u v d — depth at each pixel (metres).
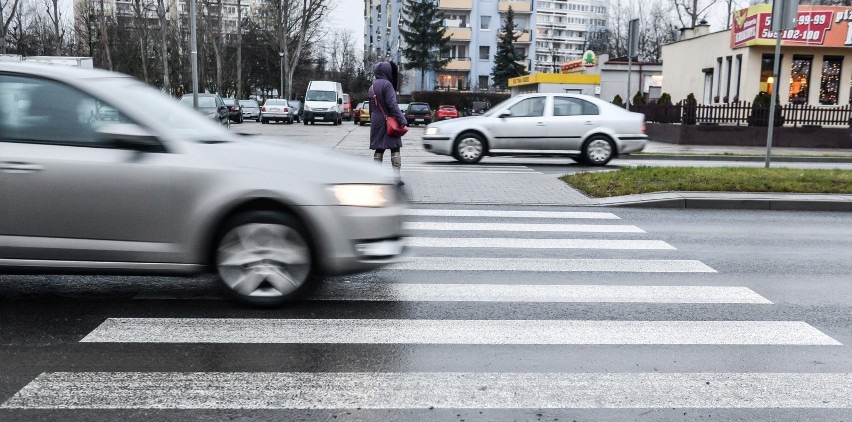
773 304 5.51
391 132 10.60
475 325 4.87
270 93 88.69
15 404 3.50
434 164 15.96
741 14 28.03
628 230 8.62
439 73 78.75
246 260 5.00
